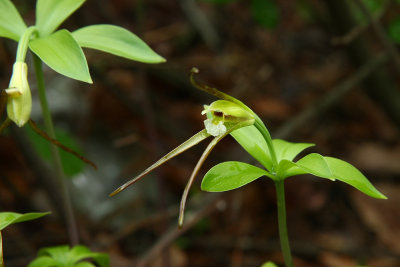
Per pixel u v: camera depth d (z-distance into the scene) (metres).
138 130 1.01
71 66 0.43
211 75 1.20
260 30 1.31
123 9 1.27
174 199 0.94
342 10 0.82
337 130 1.15
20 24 0.48
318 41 1.38
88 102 1.01
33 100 0.94
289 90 1.22
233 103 0.43
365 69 0.87
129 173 0.94
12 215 0.44
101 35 0.47
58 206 0.70
